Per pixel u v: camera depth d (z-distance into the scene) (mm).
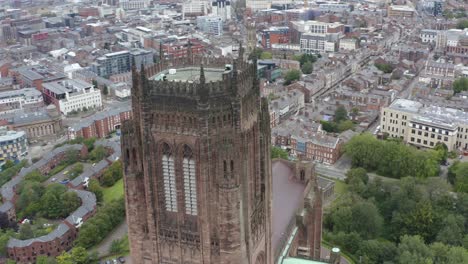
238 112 83688
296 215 147875
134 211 94312
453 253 160750
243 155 87312
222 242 89062
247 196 89688
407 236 172875
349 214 190375
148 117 85938
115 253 194625
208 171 85250
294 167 169500
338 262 135750
